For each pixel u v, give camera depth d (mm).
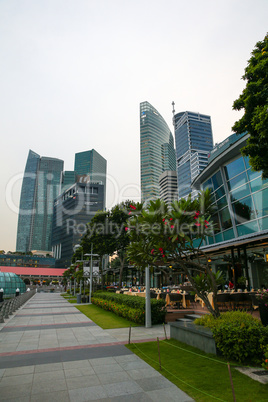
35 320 15086
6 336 10227
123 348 7996
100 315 16984
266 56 7516
